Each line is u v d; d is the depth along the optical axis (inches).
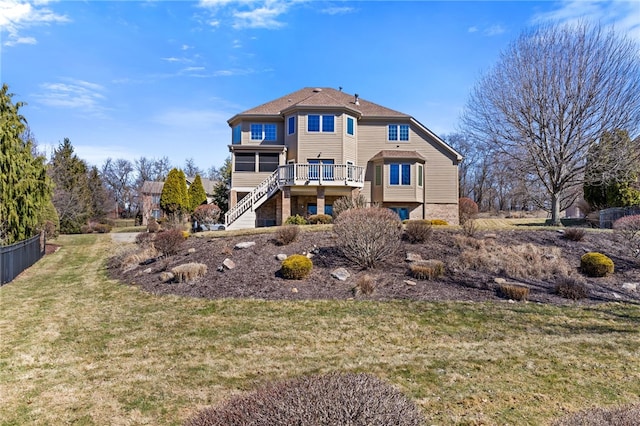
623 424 116.4
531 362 228.1
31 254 633.0
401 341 276.2
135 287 447.2
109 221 1734.7
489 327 301.9
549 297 371.2
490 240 527.2
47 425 169.8
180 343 277.1
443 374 213.3
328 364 232.7
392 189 997.8
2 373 229.1
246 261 478.3
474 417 166.4
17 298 421.7
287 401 112.1
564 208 1191.6
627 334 281.7
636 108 781.9
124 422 171.0
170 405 185.5
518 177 954.1
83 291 450.0
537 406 175.9
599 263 426.9
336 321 317.1
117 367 236.4
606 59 792.9
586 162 831.7
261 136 1042.7
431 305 349.7
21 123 673.0
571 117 818.2
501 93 882.8
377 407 111.5
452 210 1035.9
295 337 285.0
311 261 453.1
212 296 388.8
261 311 344.2
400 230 491.8
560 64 820.6
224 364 237.0
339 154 986.1
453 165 1043.9
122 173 2751.0
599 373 211.3
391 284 402.6
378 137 1043.3
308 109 984.3
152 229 1109.1
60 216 1266.0
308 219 818.8
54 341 285.9
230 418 112.4
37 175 688.4
